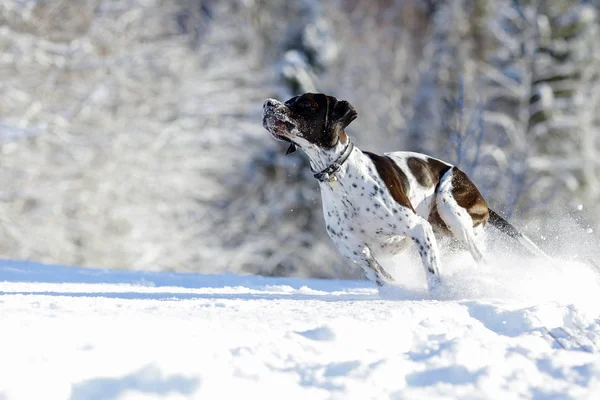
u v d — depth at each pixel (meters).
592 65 25.64
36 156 19.34
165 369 3.12
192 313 4.35
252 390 3.13
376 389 3.27
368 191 5.87
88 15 20.48
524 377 3.43
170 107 22.12
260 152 25.03
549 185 23.91
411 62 32.34
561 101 25.17
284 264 24.92
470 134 14.19
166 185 21.11
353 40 31.97
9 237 19.08
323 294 6.63
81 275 8.70
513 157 20.23
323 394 3.19
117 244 20.08
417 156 6.63
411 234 5.93
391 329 4.03
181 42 22.39
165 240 21.06
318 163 5.87
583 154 25.00
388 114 29.11
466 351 3.68
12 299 4.74
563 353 3.83
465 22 30.77
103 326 3.73
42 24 19.94
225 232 23.88
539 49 25.59
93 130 19.98
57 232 19.22
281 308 4.71
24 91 19.73
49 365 3.15
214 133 22.97
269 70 27.12
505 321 4.74
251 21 28.02
